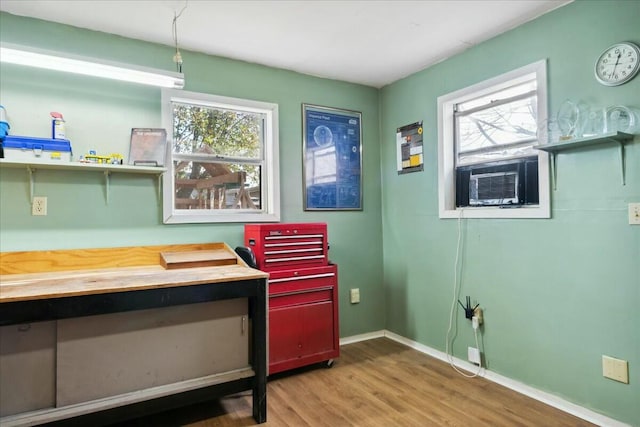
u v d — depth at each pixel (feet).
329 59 10.03
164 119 8.94
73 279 6.68
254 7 7.47
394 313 11.80
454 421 7.04
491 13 7.81
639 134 6.43
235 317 7.32
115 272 7.48
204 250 9.13
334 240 11.39
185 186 9.46
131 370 6.41
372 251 12.06
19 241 7.56
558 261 7.61
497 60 8.73
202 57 9.48
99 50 8.33
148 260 8.58
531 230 8.10
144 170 8.33
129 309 6.11
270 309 8.87
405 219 11.36
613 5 6.75
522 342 8.26
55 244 7.84
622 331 6.68
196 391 6.84
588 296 7.14
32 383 5.80
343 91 11.64
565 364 7.49
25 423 5.59
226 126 10.07
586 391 7.16
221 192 9.95
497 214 8.77
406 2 7.38
